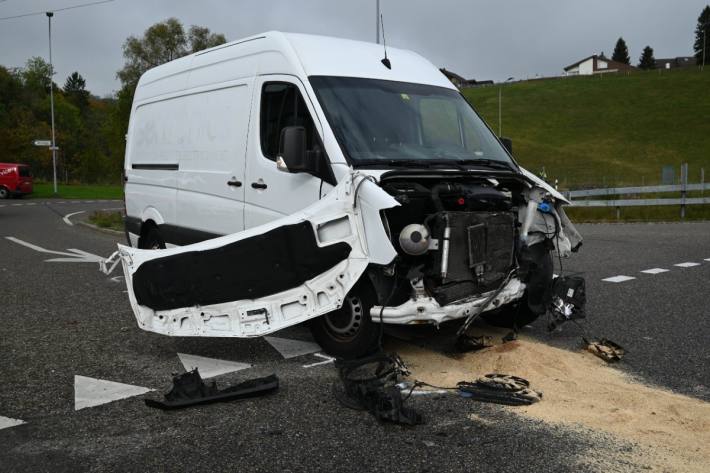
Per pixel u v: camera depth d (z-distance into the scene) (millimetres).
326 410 4434
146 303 5781
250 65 6605
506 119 73812
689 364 5473
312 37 6398
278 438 3996
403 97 6184
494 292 5445
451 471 3566
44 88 87062
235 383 5012
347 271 4941
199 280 5492
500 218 5492
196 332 5512
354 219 4918
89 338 6379
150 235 8688
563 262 11070
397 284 5102
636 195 26094
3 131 63375
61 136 68500
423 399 4621
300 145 5340
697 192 26438
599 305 7707
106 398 4719
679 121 66000
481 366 5332
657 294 8336
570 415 4301
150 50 51188
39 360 5660
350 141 5465
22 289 8977
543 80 94125
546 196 5898
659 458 3684
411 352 5703
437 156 5812
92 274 10281
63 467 3650
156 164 8344
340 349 5453
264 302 5301
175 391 4641
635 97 75938
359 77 6098
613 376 5141
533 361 5355
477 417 4289
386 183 5066
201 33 52281
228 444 3920
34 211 27141
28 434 4098
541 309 5977
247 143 6414
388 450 3820
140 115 9070
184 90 7816
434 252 5105
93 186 56281
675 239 14688
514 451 3793
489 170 5793
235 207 6562
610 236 15547
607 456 3717
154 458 3750
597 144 61688
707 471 3527
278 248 5184
